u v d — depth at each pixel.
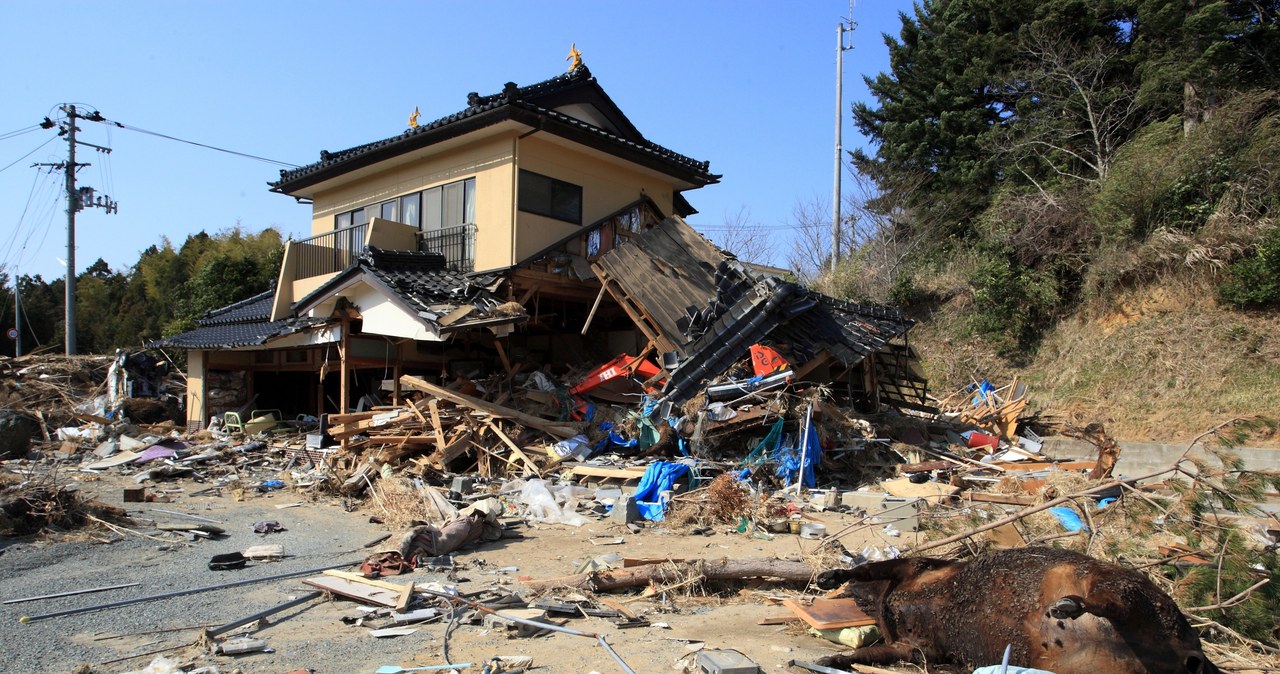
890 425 14.06
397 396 14.70
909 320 16.27
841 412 12.38
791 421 11.45
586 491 10.70
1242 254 15.52
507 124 14.54
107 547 8.26
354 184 18.61
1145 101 20.06
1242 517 7.46
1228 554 5.21
